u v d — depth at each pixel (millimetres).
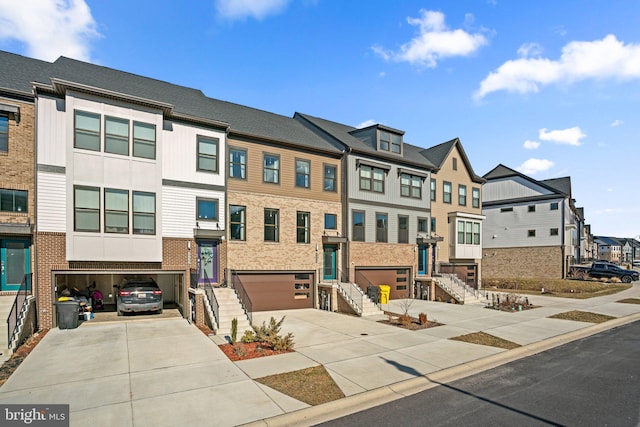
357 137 24688
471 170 29844
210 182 16672
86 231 13469
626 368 9555
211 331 12914
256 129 19156
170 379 8227
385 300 21375
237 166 17984
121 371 8719
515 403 7250
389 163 23438
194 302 14523
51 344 10992
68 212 13180
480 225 30016
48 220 13102
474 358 10164
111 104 14094
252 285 18062
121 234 14070
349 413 6812
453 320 15930
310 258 19828
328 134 22469
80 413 6535
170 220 15523
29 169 13219
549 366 9742
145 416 6438
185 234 15844
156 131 14961
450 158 28609
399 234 23578
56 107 13484
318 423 6418
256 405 6910
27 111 13297
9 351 9789
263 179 18656
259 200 18375
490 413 6789
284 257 18906
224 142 17172
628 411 6871
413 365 9445
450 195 28359
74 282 17516
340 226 21250
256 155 18531
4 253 12977
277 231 18875
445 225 27734
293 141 19500
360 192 21719
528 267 38594
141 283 16391
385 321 15508
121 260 14031
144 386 7809
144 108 14758
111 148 14047
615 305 21000
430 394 7738
